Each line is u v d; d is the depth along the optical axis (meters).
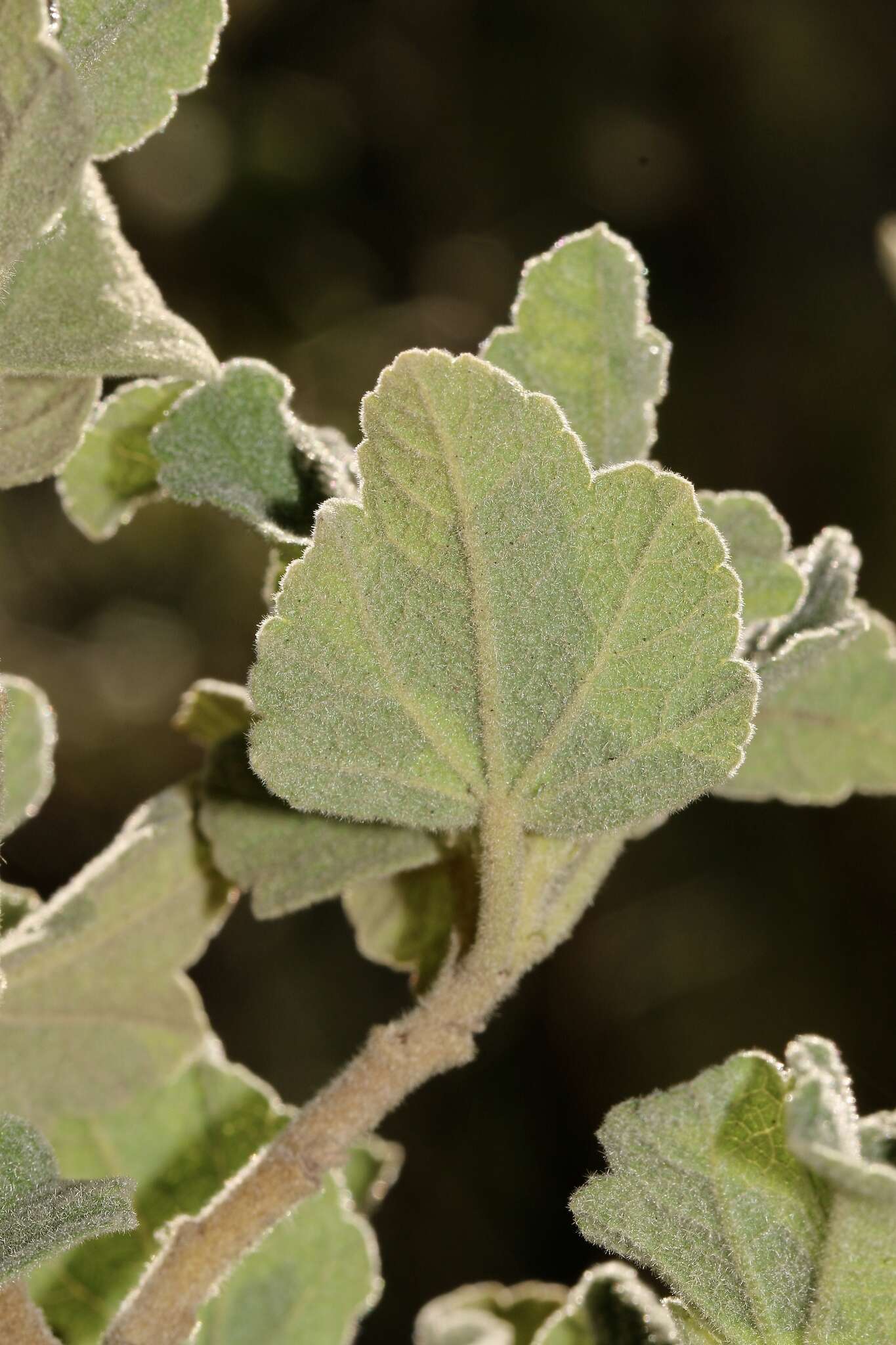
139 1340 0.38
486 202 1.69
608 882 1.45
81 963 0.41
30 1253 0.36
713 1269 0.37
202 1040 0.42
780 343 1.59
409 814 0.38
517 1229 1.30
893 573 1.48
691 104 1.69
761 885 1.42
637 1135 0.37
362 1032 1.35
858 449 1.53
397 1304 1.24
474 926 0.38
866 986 1.37
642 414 0.40
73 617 1.46
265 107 1.65
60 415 0.38
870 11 1.64
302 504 0.39
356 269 1.63
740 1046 1.36
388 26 1.73
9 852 1.37
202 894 0.42
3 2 0.36
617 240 0.40
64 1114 0.42
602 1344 0.40
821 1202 0.36
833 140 1.64
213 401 0.39
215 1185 0.42
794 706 0.42
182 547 1.48
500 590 0.37
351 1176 0.44
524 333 0.40
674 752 0.37
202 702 0.43
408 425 0.37
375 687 0.37
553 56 1.71
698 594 0.37
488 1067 1.39
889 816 1.41
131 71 0.38
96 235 0.38
